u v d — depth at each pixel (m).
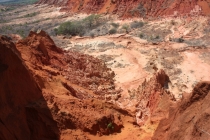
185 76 44.00
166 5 86.25
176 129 15.34
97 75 39.53
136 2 93.06
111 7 98.31
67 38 78.50
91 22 87.56
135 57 55.34
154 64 49.50
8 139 15.64
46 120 18.19
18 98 17.48
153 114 24.16
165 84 37.31
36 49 32.47
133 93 36.09
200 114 14.08
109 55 57.31
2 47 16.80
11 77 17.09
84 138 18.58
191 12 79.31
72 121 19.41
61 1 143.12
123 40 69.62
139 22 82.19
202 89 16.47
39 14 129.12
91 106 22.62
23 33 82.50
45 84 22.92
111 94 35.22
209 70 46.31
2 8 167.62
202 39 63.97
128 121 23.19
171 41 64.81
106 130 20.64
